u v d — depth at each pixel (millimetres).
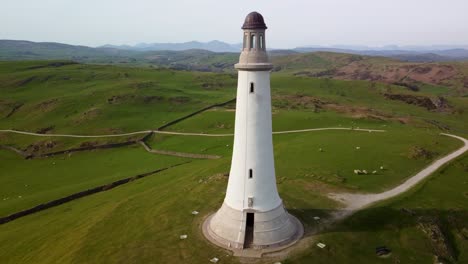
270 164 29766
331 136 79750
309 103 137000
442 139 72812
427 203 42250
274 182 30828
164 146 96500
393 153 62250
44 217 51938
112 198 54719
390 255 31812
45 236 42281
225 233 31453
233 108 133125
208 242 32219
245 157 29234
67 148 101750
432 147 65875
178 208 41625
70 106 137125
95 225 39906
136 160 87438
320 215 37969
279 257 29438
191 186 50344
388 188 46688
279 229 31000
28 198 62156
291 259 29219
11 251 40062
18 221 52219
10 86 165125
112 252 32594
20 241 42531
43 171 85938
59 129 117125
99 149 100375
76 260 32188
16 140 110312
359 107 132750
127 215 41812
